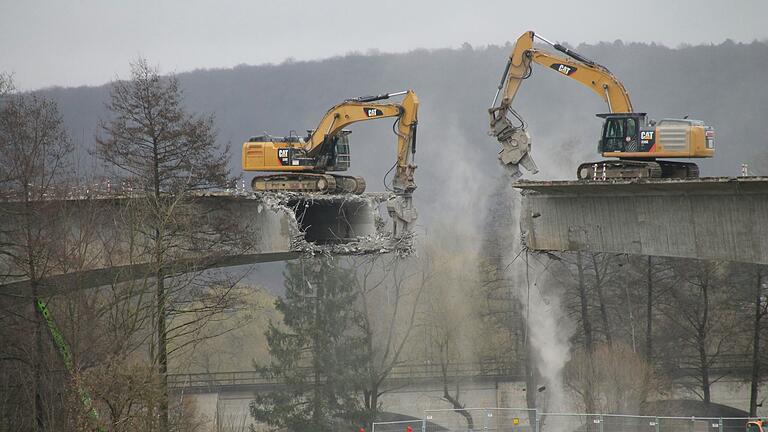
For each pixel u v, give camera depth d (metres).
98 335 63.62
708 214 67.69
